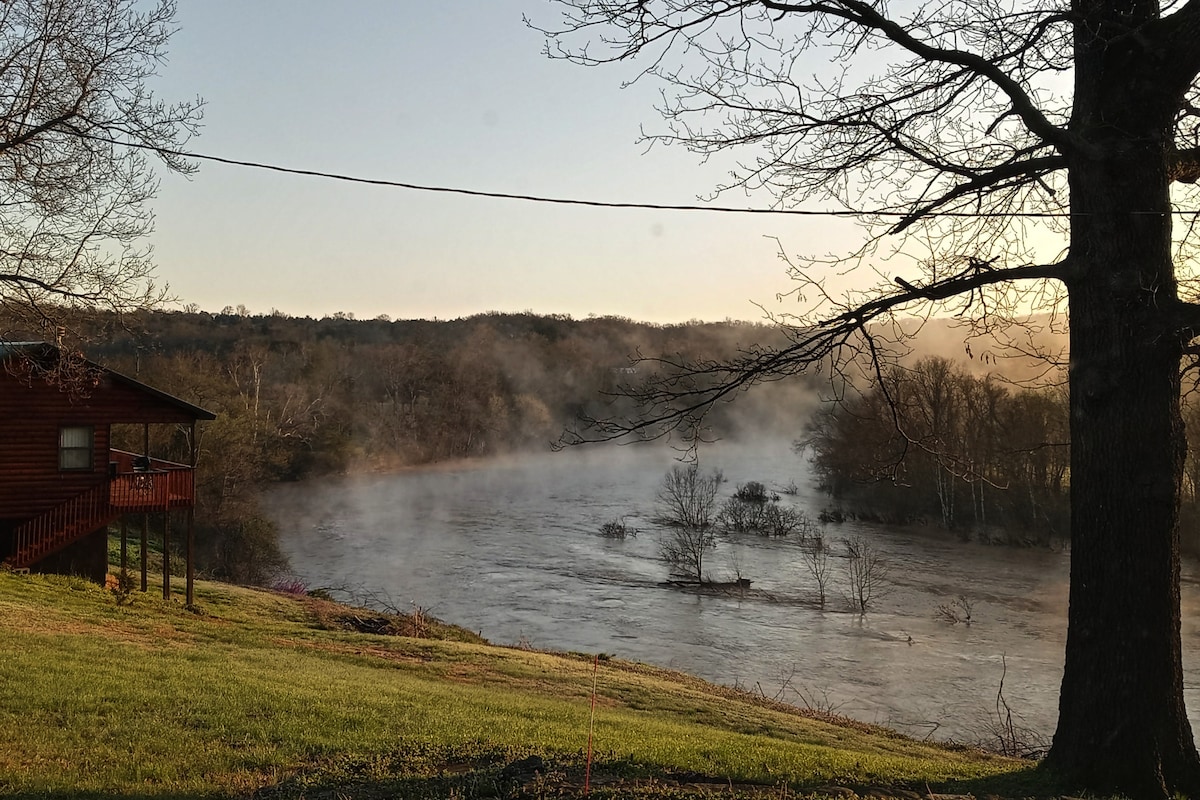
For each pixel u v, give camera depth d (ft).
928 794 25.44
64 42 49.39
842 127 30.27
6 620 53.47
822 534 172.86
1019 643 99.86
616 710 49.98
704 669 90.33
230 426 152.66
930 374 143.33
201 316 387.14
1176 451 26.17
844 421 135.33
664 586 132.77
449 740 33.63
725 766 29.25
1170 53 25.18
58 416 74.84
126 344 244.63
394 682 49.93
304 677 47.16
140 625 60.54
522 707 44.45
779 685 84.64
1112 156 25.88
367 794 24.91
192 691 40.04
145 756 30.30
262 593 94.79
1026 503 159.94
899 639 102.42
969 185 29.63
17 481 73.41
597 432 29.94
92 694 37.63
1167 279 26.27
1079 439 27.04
